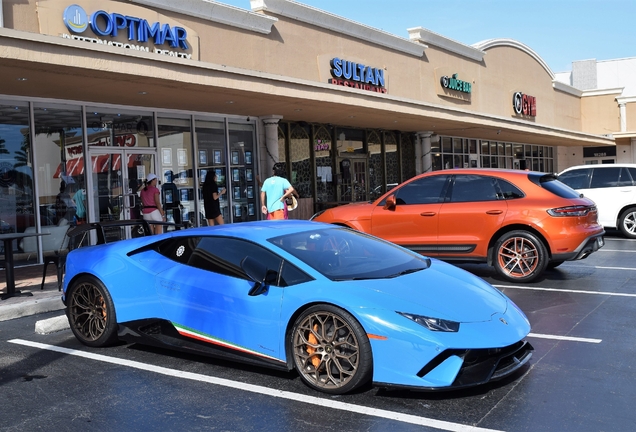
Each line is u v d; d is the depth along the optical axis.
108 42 10.73
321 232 5.30
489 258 8.45
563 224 7.91
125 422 3.88
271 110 14.16
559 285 8.05
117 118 12.33
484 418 3.79
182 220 13.60
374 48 17.67
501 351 4.21
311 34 15.47
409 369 3.98
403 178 20.97
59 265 7.61
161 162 13.18
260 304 4.56
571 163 34.66
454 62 21.66
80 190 11.64
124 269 5.38
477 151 25.31
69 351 5.52
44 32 9.89
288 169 16.33
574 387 4.29
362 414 3.90
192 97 11.59
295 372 4.77
